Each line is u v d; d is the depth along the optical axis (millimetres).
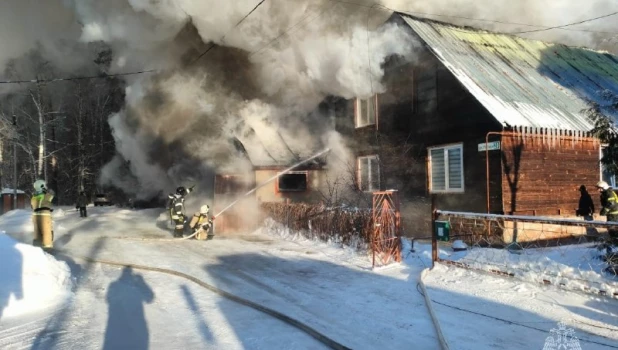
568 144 10641
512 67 12555
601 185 8570
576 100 11867
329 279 6930
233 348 4219
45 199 9648
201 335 4582
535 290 5707
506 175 9727
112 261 8477
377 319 4977
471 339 4332
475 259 7211
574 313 4887
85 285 6715
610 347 4008
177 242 11344
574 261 6582
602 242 6203
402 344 4258
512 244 8570
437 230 7188
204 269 7820
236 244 10867
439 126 11344
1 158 30016
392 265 7633
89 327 4820
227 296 6020
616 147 6762
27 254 6133
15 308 5270
